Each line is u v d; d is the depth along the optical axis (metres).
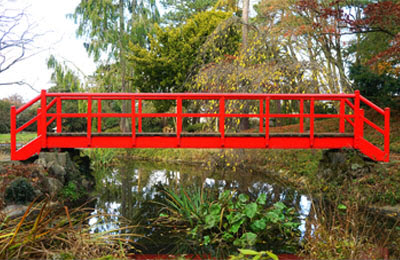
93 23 19.45
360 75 12.26
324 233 4.22
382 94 12.18
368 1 13.55
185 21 25.47
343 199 6.40
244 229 4.96
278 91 8.45
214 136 6.75
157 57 17.77
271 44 9.91
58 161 7.29
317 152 10.32
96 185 9.20
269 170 11.09
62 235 3.87
